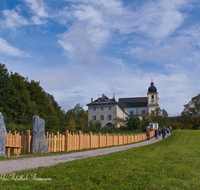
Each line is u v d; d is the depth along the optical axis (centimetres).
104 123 7688
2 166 927
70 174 723
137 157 1187
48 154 1498
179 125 9500
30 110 4572
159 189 585
